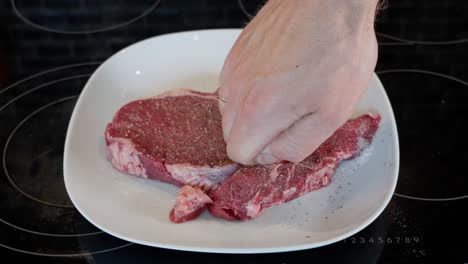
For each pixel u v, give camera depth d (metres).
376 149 0.68
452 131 0.72
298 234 0.61
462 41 0.82
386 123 0.70
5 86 0.77
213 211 0.63
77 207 0.62
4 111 0.74
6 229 0.62
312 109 0.58
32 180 0.67
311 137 0.60
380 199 0.63
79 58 0.81
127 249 0.61
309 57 0.56
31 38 0.83
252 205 0.63
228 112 0.62
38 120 0.73
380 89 0.72
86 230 0.63
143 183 0.67
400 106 0.74
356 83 0.58
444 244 0.61
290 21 0.57
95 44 0.82
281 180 0.65
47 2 0.88
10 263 0.60
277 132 0.60
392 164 0.66
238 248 0.58
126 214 0.63
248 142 0.61
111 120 0.73
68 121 0.73
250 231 0.62
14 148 0.70
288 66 0.57
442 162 0.68
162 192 0.66
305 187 0.65
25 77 0.78
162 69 0.77
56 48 0.82
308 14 0.56
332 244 0.61
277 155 0.63
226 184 0.64
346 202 0.65
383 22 0.84
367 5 0.55
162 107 0.72
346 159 0.68
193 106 0.72
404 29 0.84
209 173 0.66
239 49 0.62
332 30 0.56
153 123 0.70
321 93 0.57
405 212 0.64
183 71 0.78
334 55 0.56
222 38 0.78
